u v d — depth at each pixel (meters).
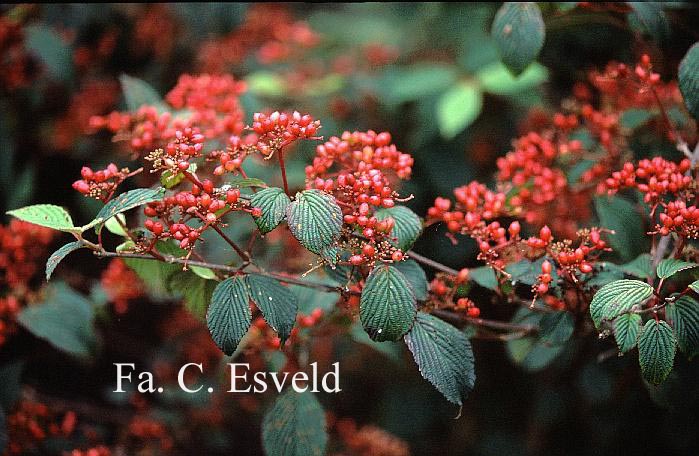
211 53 1.41
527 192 0.88
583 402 1.20
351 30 1.68
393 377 1.50
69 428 1.02
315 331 0.90
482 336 0.88
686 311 0.77
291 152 1.21
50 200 1.22
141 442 1.12
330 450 1.22
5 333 0.98
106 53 1.32
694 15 0.94
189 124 0.88
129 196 0.77
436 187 1.30
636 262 0.84
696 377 0.93
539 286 0.78
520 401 1.36
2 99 1.21
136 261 0.87
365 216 0.76
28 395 1.08
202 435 1.20
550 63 1.07
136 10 1.35
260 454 1.27
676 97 0.99
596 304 0.76
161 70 1.41
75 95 1.28
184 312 1.20
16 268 0.98
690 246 0.83
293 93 1.39
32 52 1.15
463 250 1.17
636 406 1.10
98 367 1.19
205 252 0.97
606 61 1.06
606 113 0.98
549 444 1.25
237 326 0.77
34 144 1.23
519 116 1.35
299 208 0.75
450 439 1.41
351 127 1.40
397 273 0.77
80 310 0.99
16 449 0.99
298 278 0.86
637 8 0.88
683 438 1.03
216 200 0.76
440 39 1.46
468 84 1.25
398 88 1.30
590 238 0.82
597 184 0.95
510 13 0.89
